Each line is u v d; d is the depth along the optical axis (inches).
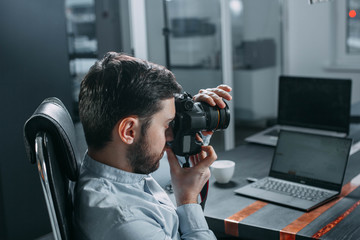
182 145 41.8
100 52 130.4
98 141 36.7
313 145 62.8
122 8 119.2
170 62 128.0
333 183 59.3
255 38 155.1
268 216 52.9
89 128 36.3
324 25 158.2
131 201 37.6
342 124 85.2
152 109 35.6
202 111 42.8
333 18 159.6
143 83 35.0
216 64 140.9
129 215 35.2
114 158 37.6
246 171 70.1
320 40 159.9
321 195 57.6
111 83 34.8
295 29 164.2
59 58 103.5
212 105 45.1
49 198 33.8
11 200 97.6
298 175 62.8
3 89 94.0
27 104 98.4
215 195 60.4
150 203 38.4
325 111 86.9
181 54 130.5
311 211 53.9
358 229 48.5
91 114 35.5
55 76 103.1
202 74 137.5
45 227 105.0
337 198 57.7
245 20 150.8
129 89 34.7
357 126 96.3
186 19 130.6
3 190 95.9
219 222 52.9
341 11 158.2
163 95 36.0
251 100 156.9
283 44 165.5
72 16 146.8
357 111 110.7
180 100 41.5
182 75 132.3
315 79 87.4
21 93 97.1
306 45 163.2
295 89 90.2
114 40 126.0
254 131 159.9
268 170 70.1
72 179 38.4
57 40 102.7
